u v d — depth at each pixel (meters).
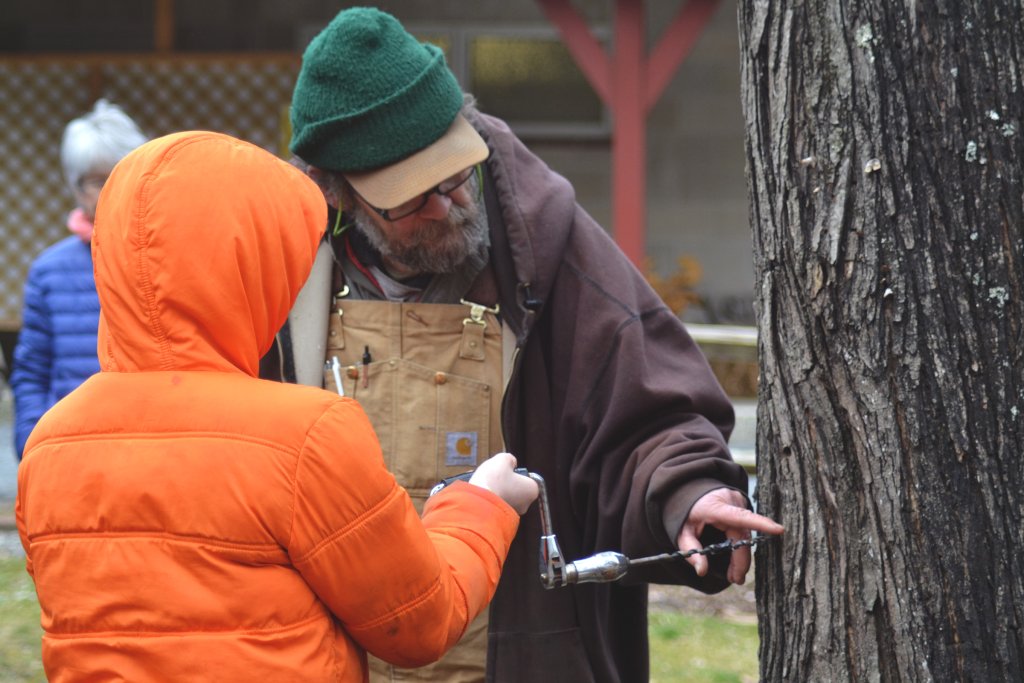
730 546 2.86
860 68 2.65
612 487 3.12
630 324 3.17
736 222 15.70
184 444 2.18
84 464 2.22
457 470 3.21
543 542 2.68
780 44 2.77
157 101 14.86
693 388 3.18
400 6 15.58
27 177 15.02
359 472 2.19
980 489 2.59
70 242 4.96
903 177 2.62
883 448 2.65
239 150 2.30
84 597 2.18
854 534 2.70
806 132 2.73
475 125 3.30
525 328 3.12
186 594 2.14
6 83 14.90
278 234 2.29
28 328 4.91
